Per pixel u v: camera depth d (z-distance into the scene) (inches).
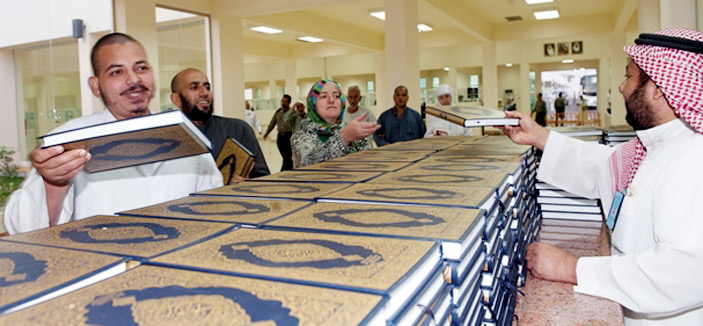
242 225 34.4
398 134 182.9
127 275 23.8
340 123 103.4
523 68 671.8
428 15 413.7
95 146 38.1
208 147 40.5
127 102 59.9
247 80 720.3
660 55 39.8
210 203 43.6
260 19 353.4
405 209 36.4
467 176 52.2
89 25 239.3
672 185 37.7
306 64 708.7
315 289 20.8
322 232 30.7
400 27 251.6
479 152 80.4
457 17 359.9
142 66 60.6
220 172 76.3
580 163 60.3
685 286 35.3
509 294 41.7
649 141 44.4
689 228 35.6
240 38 305.4
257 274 23.1
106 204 60.8
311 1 276.7
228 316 18.6
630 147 52.1
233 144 84.5
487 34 452.1
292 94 577.0
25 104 234.1
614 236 46.9
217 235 31.4
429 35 500.4
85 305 20.1
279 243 28.5
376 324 18.5
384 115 187.0
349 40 465.1
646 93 42.6
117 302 20.3
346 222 33.0
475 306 30.4
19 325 18.3
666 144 41.6
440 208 36.1
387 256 24.6
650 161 42.7
